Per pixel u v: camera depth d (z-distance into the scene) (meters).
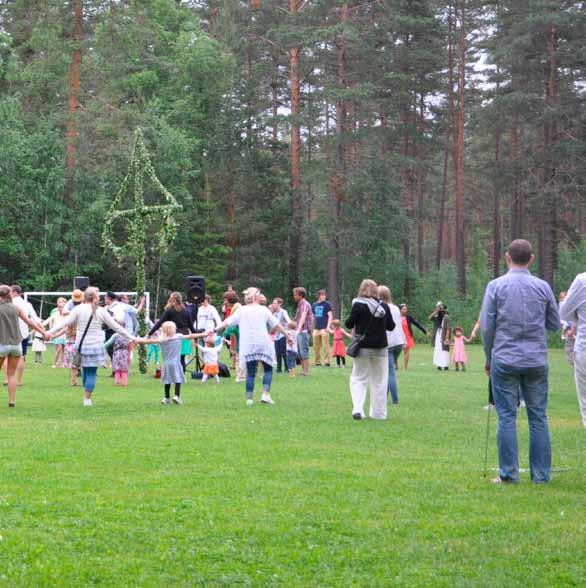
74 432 11.60
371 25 52.59
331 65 52.25
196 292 21.75
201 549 6.16
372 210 54.47
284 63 56.53
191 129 54.94
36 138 47.00
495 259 64.75
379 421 13.41
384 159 54.81
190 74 54.44
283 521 6.91
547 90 52.44
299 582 5.52
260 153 56.78
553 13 48.84
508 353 8.52
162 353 15.53
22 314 14.77
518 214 59.31
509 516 7.19
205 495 7.78
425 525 6.87
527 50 51.56
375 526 6.81
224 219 55.06
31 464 9.15
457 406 15.94
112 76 44.25
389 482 8.48
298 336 23.20
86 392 15.09
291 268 55.56
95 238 48.69
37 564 5.75
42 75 43.44
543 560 5.99
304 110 53.88
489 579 5.58
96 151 42.53
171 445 10.56
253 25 54.16
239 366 21.03
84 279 24.94
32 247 47.66
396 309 16.12
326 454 10.10
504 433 8.59
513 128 59.34
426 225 84.75
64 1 38.00
